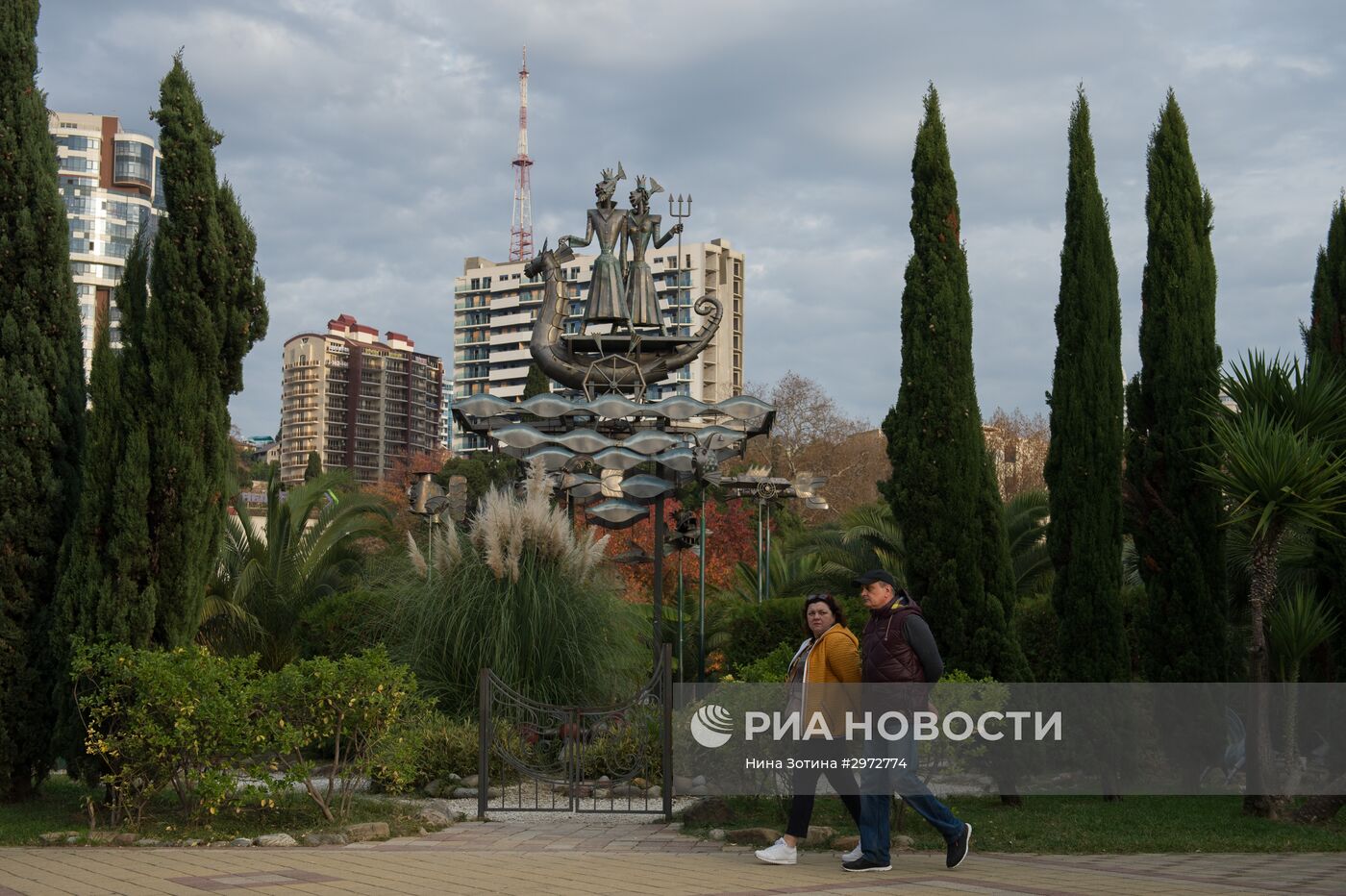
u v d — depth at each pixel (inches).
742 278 3774.6
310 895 207.9
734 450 626.2
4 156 349.7
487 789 380.2
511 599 468.4
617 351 643.5
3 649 336.5
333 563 747.4
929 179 405.7
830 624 267.6
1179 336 391.9
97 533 338.6
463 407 582.2
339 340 5885.8
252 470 2405.3
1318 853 281.4
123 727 310.5
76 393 360.8
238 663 313.0
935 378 392.8
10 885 218.4
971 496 387.2
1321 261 442.6
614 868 246.1
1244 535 426.6
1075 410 394.3
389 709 323.6
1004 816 334.0
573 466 611.8
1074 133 408.2
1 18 353.1
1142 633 407.5
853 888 219.1
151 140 4037.9
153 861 252.7
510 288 5007.4
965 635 380.2
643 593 971.3
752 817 325.1
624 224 649.6
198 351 355.6
